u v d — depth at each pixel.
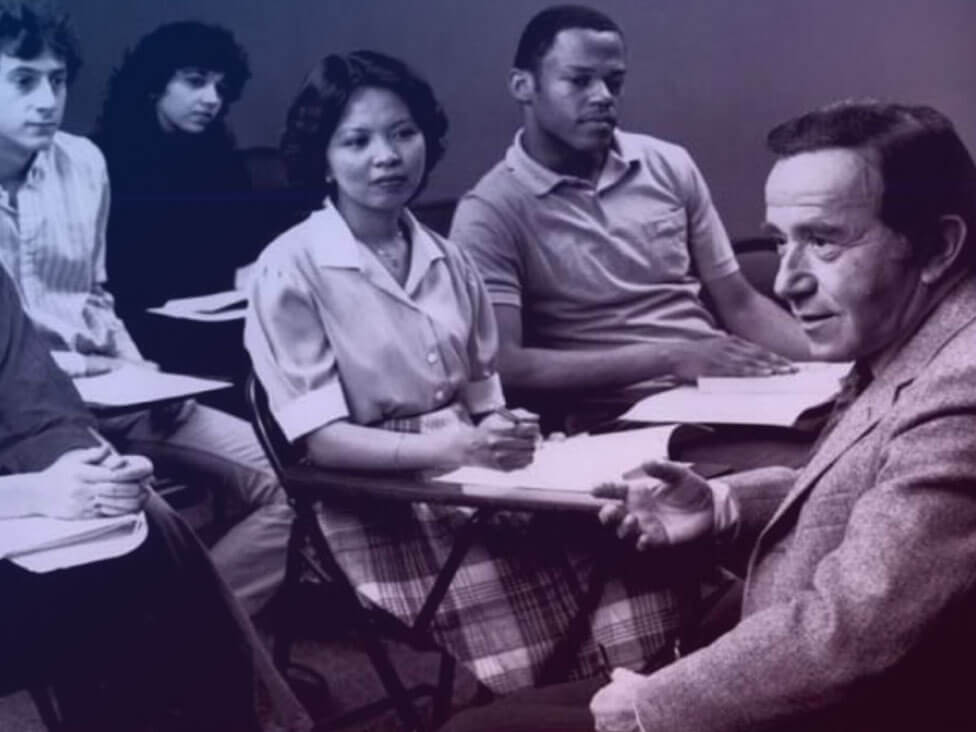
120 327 2.04
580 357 2.33
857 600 1.28
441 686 2.23
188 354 2.07
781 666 1.31
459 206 2.24
